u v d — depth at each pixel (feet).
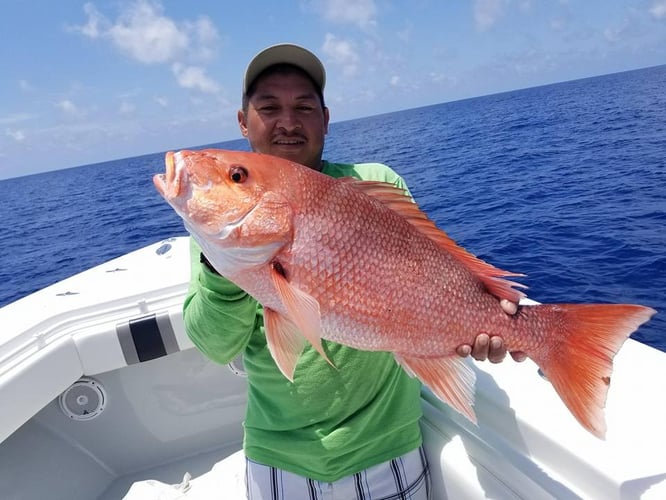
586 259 23.70
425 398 8.00
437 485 7.24
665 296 18.78
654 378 6.18
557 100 204.54
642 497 4.75
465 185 51.34
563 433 5.64
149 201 91.97
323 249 5.31
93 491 10.25
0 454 8.96
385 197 5.83
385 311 5.49
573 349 5.56
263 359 6.86
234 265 5.35
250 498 7.38
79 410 10.03
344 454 6.78
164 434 10.94
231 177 5.28
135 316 9.85
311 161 7.68
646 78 282.15
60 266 47.16
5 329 9.50
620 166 48.73
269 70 7.27
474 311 5.73
